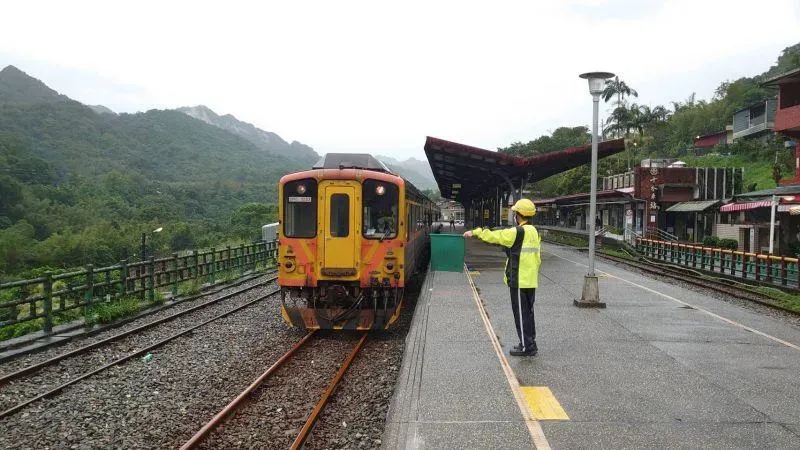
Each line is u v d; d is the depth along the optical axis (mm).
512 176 25359
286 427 6211
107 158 131250
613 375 6703
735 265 18625
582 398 5887
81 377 7879
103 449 5668
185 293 15719
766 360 7410
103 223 53469
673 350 7906
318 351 9625
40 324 12070
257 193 110562
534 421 5246
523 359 7395
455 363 7180
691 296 12922
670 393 6051
